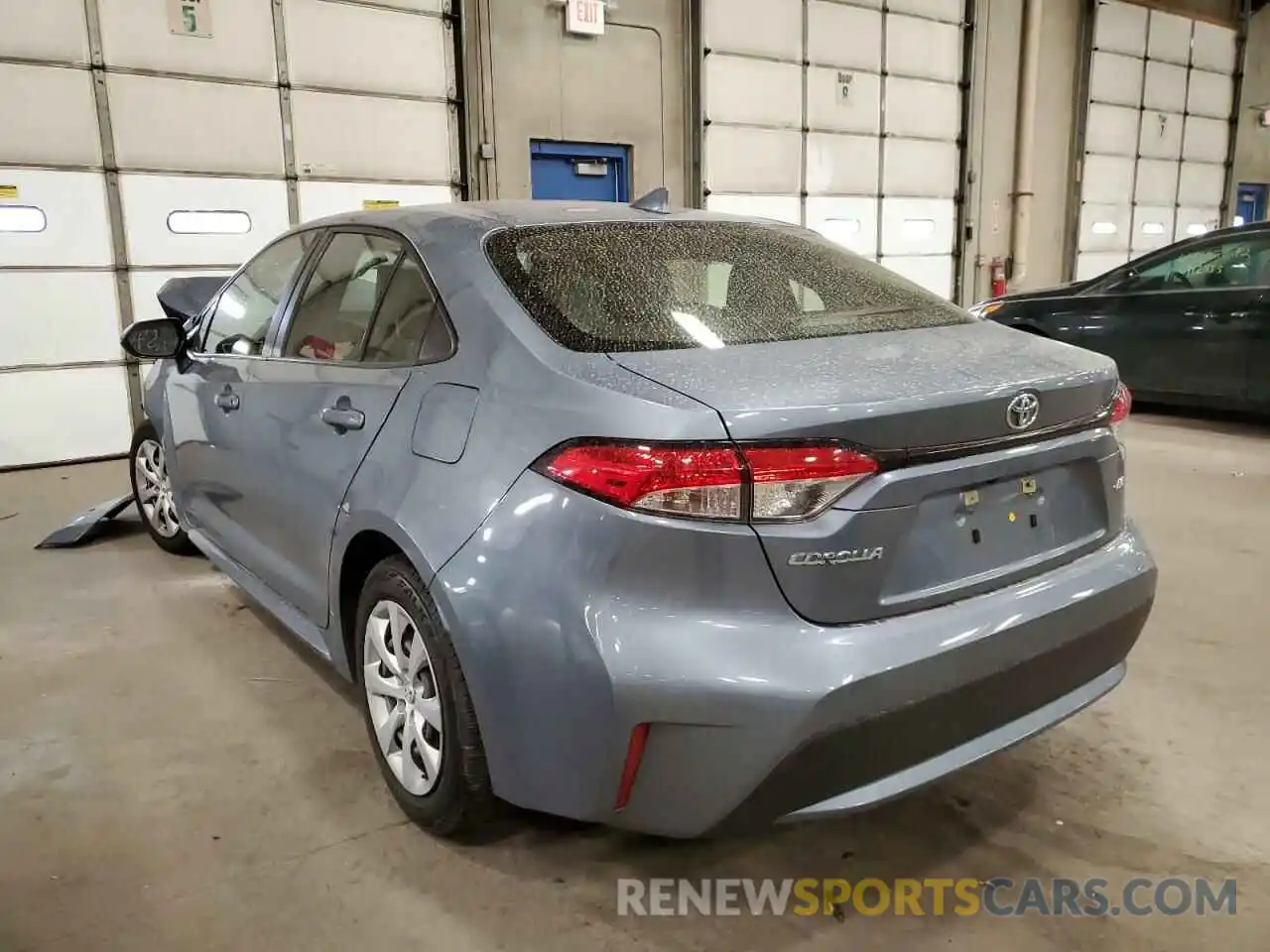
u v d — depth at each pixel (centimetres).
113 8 610
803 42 938
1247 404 593
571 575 162
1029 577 184
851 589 160
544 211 240
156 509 400
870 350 190
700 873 197
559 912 185
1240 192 1470
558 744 168
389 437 206
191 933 179
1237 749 241
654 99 865
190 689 280
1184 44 1301
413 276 221
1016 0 1095
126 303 640
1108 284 659
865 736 159
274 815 217
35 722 261
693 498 154
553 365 178
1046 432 183
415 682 202
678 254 227
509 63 780
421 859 201
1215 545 392
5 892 191
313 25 682
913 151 1052
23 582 371
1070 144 1208
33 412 618
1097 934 179
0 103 583
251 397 273
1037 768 234
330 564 229
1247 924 181
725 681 153
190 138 648
